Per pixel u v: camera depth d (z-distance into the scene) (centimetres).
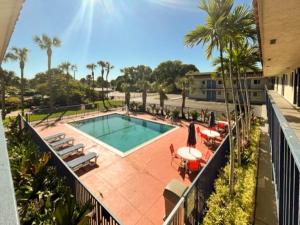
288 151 250
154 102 3616
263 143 1155
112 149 1134
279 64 797
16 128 1097
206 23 551
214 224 476
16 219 83
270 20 280
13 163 596
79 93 3225
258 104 3136
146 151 1094
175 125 1745
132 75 5631
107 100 3938
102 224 395
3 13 263
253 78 3303
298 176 191
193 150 918
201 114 1878
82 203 455
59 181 544
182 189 505
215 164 655
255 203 597
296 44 435
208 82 3812
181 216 391
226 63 938
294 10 244
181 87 2055
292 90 1055
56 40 2592
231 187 592
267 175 768
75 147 1031
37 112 2234
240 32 556
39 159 588
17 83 4716
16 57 2370
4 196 96
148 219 568
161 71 6894
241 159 816
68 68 4172
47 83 2997
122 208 612
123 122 2052
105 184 746
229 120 600
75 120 1923
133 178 792
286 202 277
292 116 618
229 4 510
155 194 686
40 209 420
